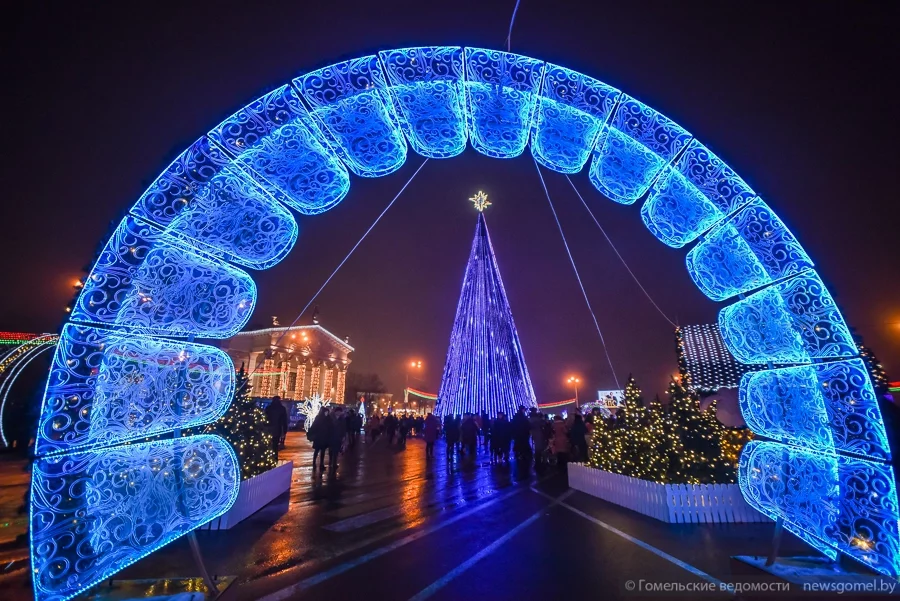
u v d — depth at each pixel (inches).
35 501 115.6
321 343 2815.0
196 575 183.3
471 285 1536.7
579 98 202.2
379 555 210.8
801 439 173.0
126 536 132.3
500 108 204.4
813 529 168.1
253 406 335.3
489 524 270.2
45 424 120.1
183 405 152.8
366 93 186.5
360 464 600.7
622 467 339.3
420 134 200.5
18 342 642.8
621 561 202.5
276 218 169.8
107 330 134.6
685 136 193.6
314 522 272.2
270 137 169.9
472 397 1386.6
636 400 354.3
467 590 170.6
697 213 196.7
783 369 179.5
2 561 198.7
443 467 574.2
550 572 189.2
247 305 163.6
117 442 133.6
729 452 303.0
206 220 155.9
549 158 217.5
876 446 155.9
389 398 3550.7
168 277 148.6
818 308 170.1
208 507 154.4
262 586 172.9
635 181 208.2
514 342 1460.4
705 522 272.5
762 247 182.5
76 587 120.0
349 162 187.6
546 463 615.5
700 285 200.8
